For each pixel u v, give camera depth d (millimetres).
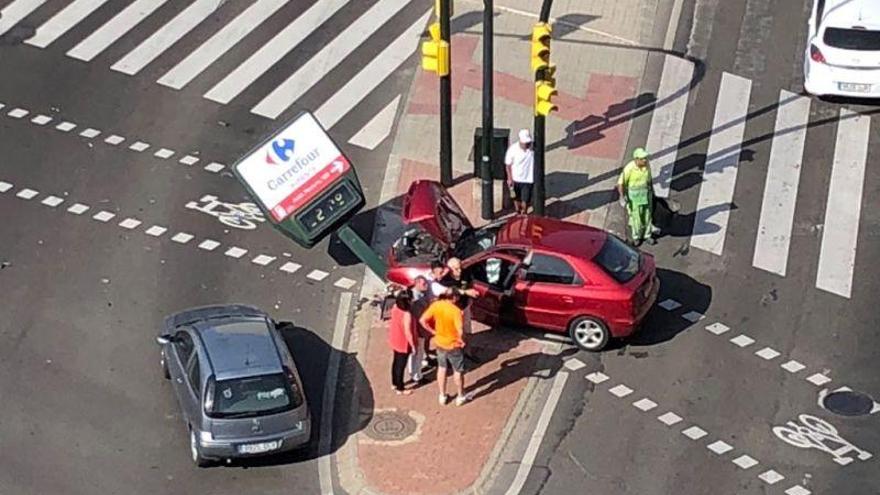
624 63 36562
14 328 28234
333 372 27516
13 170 32531
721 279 30141
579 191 32562
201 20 37594
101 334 28172
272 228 31234
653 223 31312
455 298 26250
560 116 34781
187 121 34312
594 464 25406
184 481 24828
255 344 25250
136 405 26516
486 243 28703
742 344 28391
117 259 30156
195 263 30188
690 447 25859
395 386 26906
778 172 33312
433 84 35719
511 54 36375
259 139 33844
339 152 28188
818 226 31734
